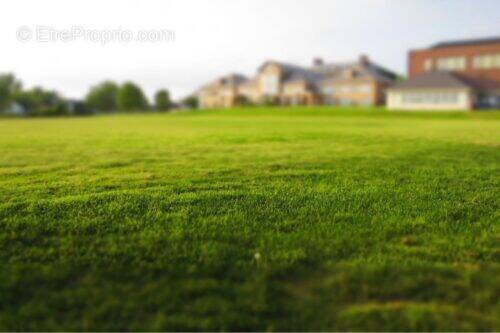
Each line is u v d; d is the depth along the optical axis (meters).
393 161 8.43
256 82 75.19
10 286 3.14
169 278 3.27
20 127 22.91
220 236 4.02
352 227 4.27
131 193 5.54
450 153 9.60
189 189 5.86
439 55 50.62
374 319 2.78
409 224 4.37
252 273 3.34
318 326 2.74
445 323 2.74
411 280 3.21
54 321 2.79
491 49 47.25
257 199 5.30
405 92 47.91
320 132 16.30
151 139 13.67
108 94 102.69
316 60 76.56
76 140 13.49
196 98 91.12
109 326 2.74
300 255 3.60
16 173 7.14
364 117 36.03
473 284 3.17
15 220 4.35
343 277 3.26
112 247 3.75
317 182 6.40
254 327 2.75
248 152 9.95
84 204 4.96
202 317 2.83
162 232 4.10
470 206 5.04
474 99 46.78
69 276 3.29
